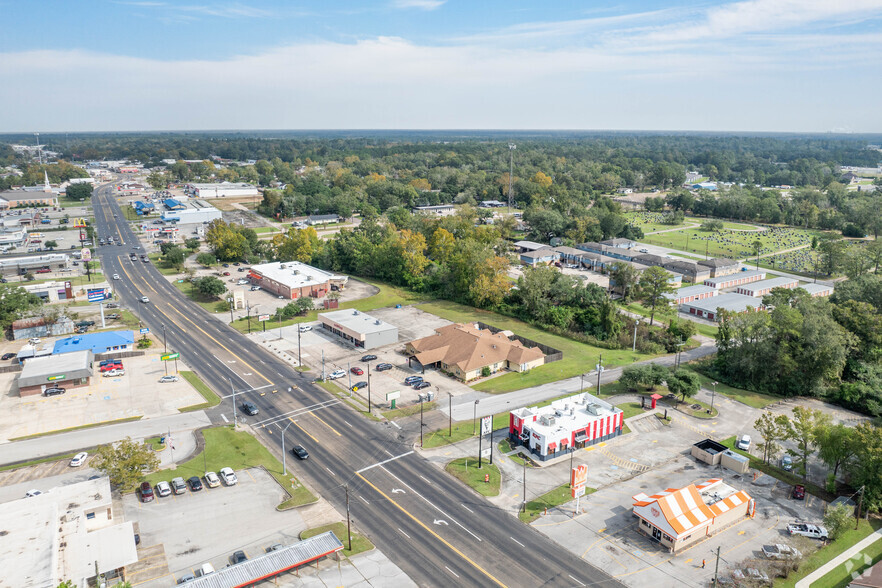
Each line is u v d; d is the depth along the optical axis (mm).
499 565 74875
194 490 90250
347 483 93125
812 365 126188
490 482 93812
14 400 121188
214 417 114688
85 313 178250
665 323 175500
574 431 103188
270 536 79812
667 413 118125
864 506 86875
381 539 79688
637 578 72625
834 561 76188
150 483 92000
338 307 190375
